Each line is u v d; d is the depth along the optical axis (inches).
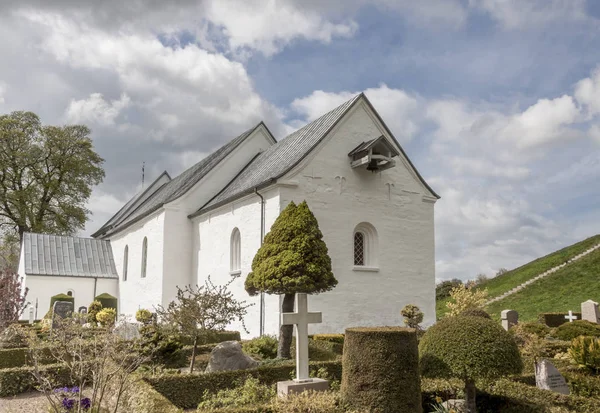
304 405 302.5
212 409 311.9
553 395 332.2
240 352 478.0
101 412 331.0
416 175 854.5
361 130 813.2
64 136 1654.8
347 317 747.4
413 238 833.5
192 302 503.5
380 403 296.5
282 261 574.9
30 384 454.0
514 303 1368.1
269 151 999.6
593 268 1408.7
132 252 1221.1
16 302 751.1
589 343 431.5
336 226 764.0
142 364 469.1
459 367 306.2
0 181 1614.2
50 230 1648.6
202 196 1023.0
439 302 1601.9
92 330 497.4
